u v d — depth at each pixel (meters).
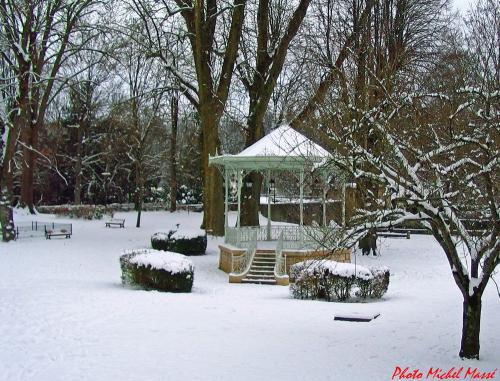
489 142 8.88
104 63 37.06
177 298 15.93
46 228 36.59
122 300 15.16
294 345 10.84
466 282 9.76
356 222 9.62
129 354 10.05
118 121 54.25
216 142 33.44
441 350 10.53
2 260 24.84
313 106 12.12
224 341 11.07
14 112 32.72
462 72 11.09
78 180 56.19
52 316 12.93
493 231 9.09
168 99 46.69
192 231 29.95
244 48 35.94
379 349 10.61
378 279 17.03
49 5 34.12
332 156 9.96
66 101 62.09
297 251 23.02
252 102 34.34
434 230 9.84
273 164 24.27
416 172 9.96
